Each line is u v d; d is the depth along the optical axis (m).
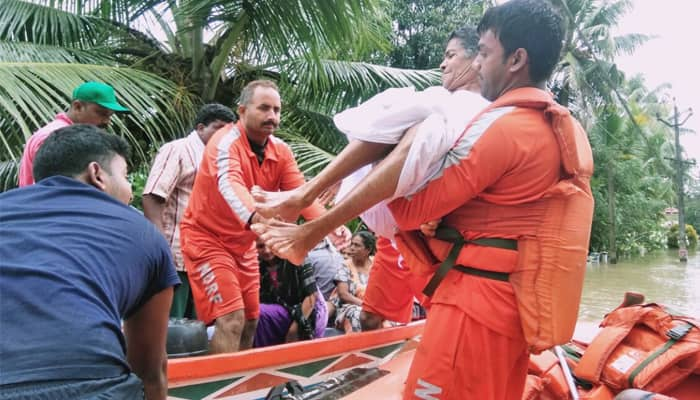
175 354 2.55
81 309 1.25
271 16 5.82
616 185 23.00
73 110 3.14
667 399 2.18
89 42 6.60
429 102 1.63
